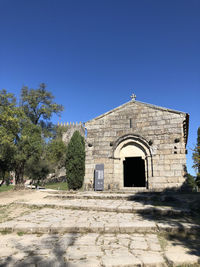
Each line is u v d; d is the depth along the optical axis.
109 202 10.43
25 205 10.44
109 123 17.47
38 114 28.80
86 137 17.70
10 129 19.64
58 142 37.22
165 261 4.21
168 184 14.49
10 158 19.81
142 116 16.70
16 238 5.69
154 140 15.78
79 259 4.27
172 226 6.13
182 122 15.41
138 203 9.96
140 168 25.28
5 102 21.36
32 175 32.00
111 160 16.45
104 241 5.36
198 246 5.05
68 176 18.66
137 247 4.93
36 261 4.19
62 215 8.00
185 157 14.68
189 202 9.86
